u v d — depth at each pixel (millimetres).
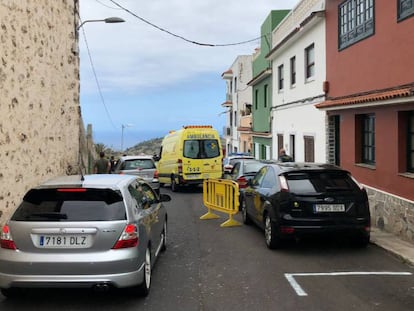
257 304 5484
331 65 14375
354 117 12219
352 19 12617
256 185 9984
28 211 5477
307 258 7684
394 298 5664
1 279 5273
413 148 9367
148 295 5855
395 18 9984
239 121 40750
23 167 8922
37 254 5238
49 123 10531
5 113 8109
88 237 5293
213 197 11898
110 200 5578
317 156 15859
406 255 7512
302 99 17766
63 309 5391
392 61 10156
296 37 18000
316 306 5395
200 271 6949
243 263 7398
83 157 16719
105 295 5855
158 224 7320
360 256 7793
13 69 8477
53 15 10844
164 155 22141
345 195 7859
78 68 12727
